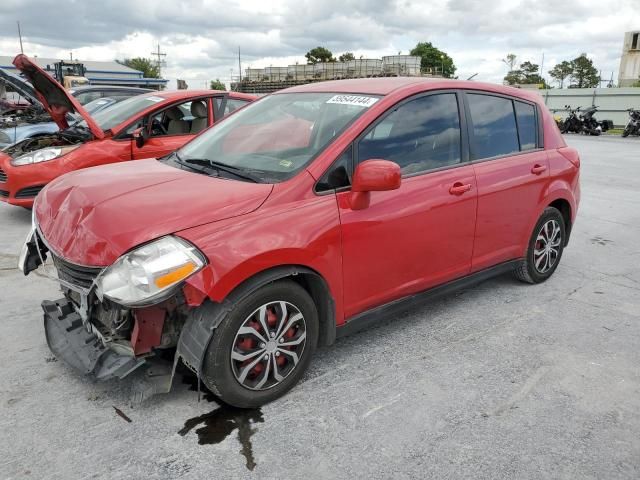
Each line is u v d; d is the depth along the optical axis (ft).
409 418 8.77
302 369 9.42
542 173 13.83
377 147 10.21
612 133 82.69
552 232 14.82
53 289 13.85
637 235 21.08
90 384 9.45
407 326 12.26
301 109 11.27
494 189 12.33
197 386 9.48
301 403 9.11
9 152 21.45
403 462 7.74
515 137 13.48
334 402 9.17
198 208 8.36
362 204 9.56
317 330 9.52
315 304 9.61
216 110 22.99
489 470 7.63
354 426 8.53
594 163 41.81
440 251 11.36
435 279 11.51
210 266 7.80
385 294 10.50
